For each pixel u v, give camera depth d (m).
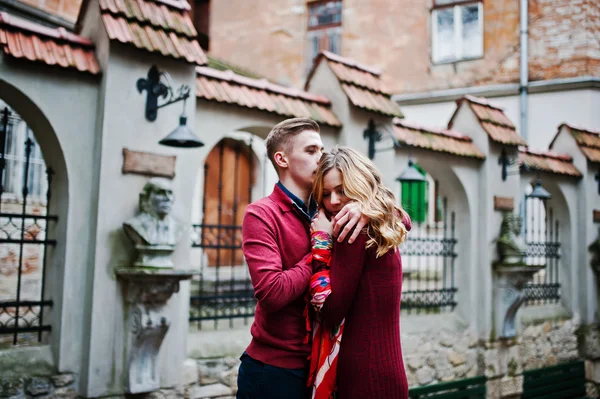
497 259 6.91
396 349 2.02
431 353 6.24
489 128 6.91
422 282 9.30
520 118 11.36
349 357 1.98
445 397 6.14
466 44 12.03
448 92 11.95
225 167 9.65
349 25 12.99
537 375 7.38
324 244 2.02
